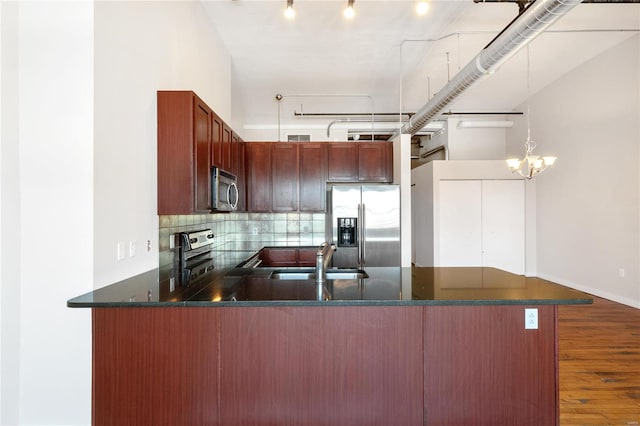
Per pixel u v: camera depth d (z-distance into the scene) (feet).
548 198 19.19
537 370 5.50
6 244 5.50
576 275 17.08
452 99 14.32
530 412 5.49
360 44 13.24
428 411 5.49
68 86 5.72
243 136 22.75
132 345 5.38
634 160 13.87
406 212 14.52
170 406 5.39
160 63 8.01
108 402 5.39
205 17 10.91
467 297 5.40
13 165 5.60
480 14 11.56
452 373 5.49
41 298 5.69
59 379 5.68
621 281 14.56
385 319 5.49
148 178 7.47
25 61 5.72
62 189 5.73
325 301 5.21
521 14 9.57
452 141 23.49
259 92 18.12
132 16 6.88
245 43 12.96
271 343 5.44
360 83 17.08
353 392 5.46
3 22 5.51
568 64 16.25
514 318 5.52
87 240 5.74
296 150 15.60
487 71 11.76
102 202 6.00
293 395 5.44
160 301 5.20
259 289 6.02
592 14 12.22
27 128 5.72
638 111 13.65
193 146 7.77
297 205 15.58
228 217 15.30
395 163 15.37
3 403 5.48
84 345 5.70
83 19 5.75
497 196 21.11
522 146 21.21
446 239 21.15
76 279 5.73
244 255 11.61
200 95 10.57
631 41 13.82
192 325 5.40
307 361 5.46
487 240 21.06
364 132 23.94
